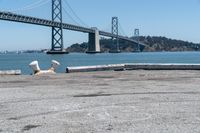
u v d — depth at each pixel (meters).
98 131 9.21
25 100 13.91
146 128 9.44
